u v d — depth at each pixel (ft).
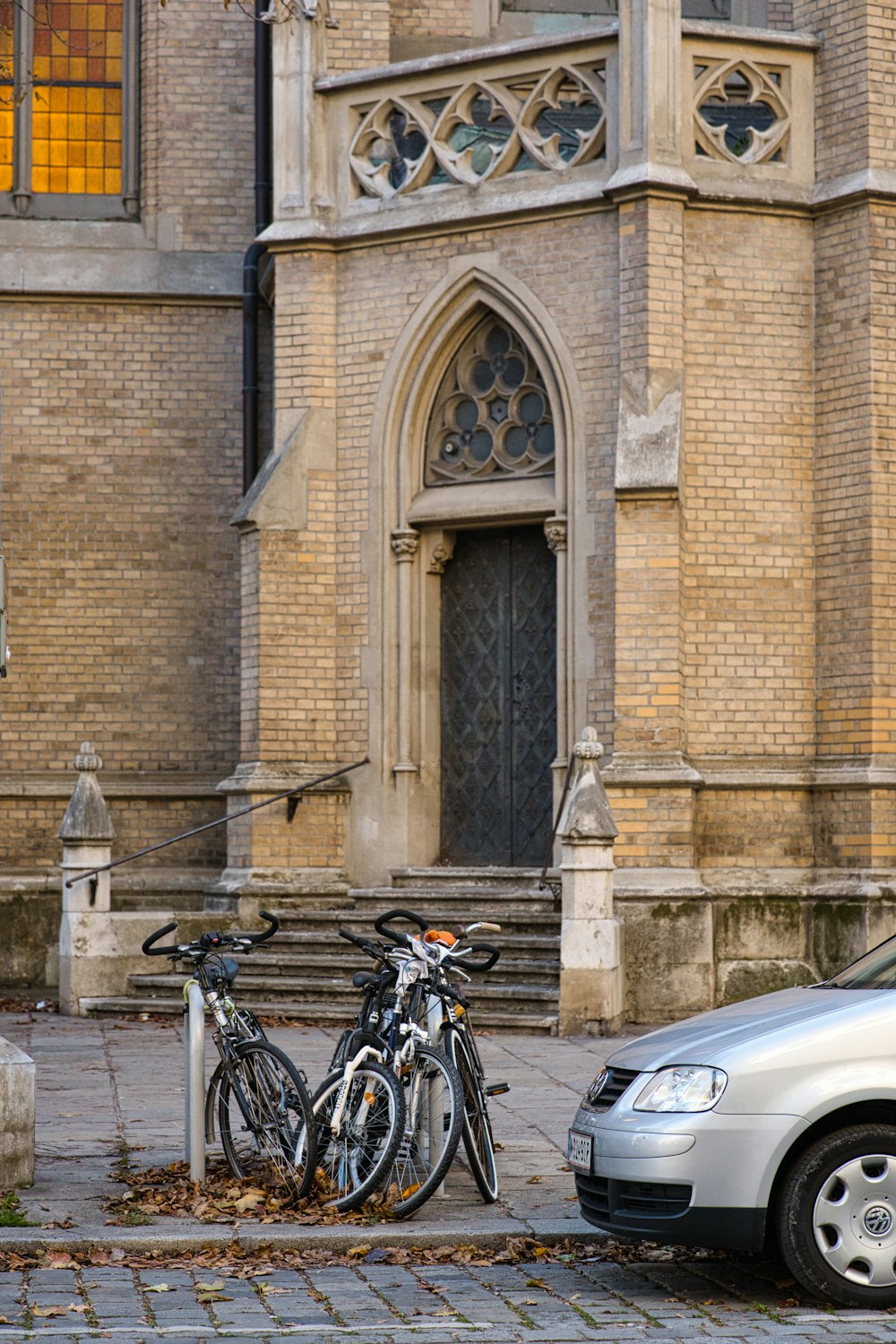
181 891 66.59
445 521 60.59
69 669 67.62
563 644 57.67
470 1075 30.89
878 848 54.95
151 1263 27.09
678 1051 26.12
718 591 56.59
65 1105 39.60
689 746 56.08
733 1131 24.95
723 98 58.03
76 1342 22.65
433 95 60.64
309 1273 26.81
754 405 57.21
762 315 57.41
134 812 67.31
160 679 67.87
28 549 67.82
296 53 62.28
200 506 68.49
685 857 54.39
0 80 70.08
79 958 57.00
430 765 61.26
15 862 66.64
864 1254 24.90
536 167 59.16
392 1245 28.19
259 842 59.88
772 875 56.03
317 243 61.93
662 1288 26.21
